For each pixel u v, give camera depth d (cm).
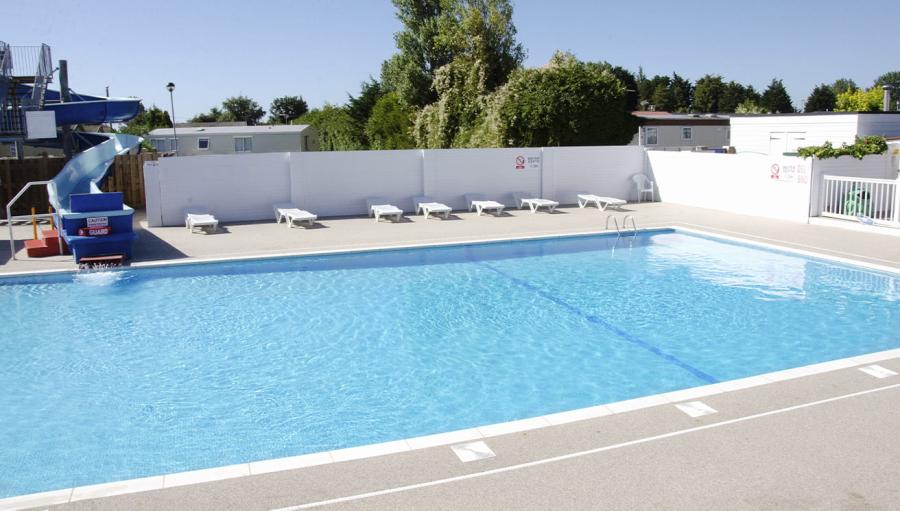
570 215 2027
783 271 1334
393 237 1641
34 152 3438
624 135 2805
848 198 1744
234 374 819
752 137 2698
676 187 2275
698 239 1673
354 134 5616
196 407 720
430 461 519
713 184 2114
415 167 2116
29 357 877
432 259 1474
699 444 545
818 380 682
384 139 4931
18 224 1889
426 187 2131
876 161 1838
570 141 2720
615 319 1042
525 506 455
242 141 5425
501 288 1237
